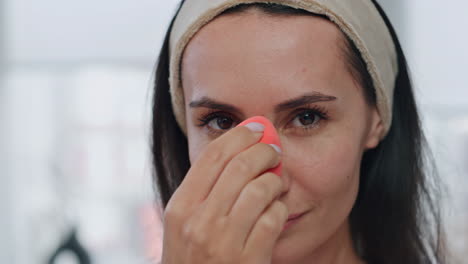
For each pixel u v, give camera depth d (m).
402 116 0.85
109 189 1.81
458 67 1.60
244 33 0.62
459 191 1.43
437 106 1.59
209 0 0.65
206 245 0.55
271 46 0.61
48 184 1.83
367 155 0.85
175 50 0.69
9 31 1.84
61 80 1.83
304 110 0.64
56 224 1.80
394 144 0.85
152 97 0.87
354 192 0.71
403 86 0.84
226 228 0.55
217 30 0.63
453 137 1.56
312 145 0.65
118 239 1.79
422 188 0.91
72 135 1.82
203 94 0.64
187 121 0.70
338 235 0.81
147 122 1.24
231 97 0.62
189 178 0.59
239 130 0.60
